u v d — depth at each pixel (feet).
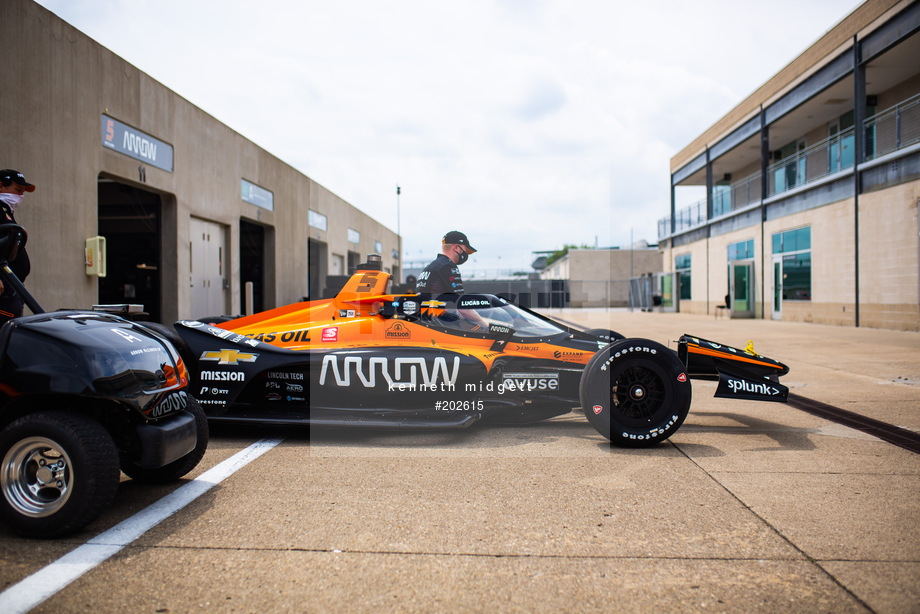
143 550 7.52
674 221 94.79
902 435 13.84
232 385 13.51
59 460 8.00
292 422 12.98
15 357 8.14
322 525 8.34
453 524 8.38
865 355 29.04
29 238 21.72
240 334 14.55
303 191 49.14
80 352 8.13
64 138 23.30
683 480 10.34
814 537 7.91
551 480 10.34
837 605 6.19
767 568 7.04
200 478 10.48
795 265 58.65
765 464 11.35
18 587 6.55
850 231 49.57
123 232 42.73
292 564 7.14
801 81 56.39
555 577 6.83
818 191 54.44
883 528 8.21
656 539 7.88
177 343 13.70
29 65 21.65
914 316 42.32
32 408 8.66
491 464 11.30
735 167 88.07
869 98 55.72
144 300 43.45
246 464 11.36
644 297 108.68
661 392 12.51
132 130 27.68
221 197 36.68
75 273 23.86
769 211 63.98
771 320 62.49
